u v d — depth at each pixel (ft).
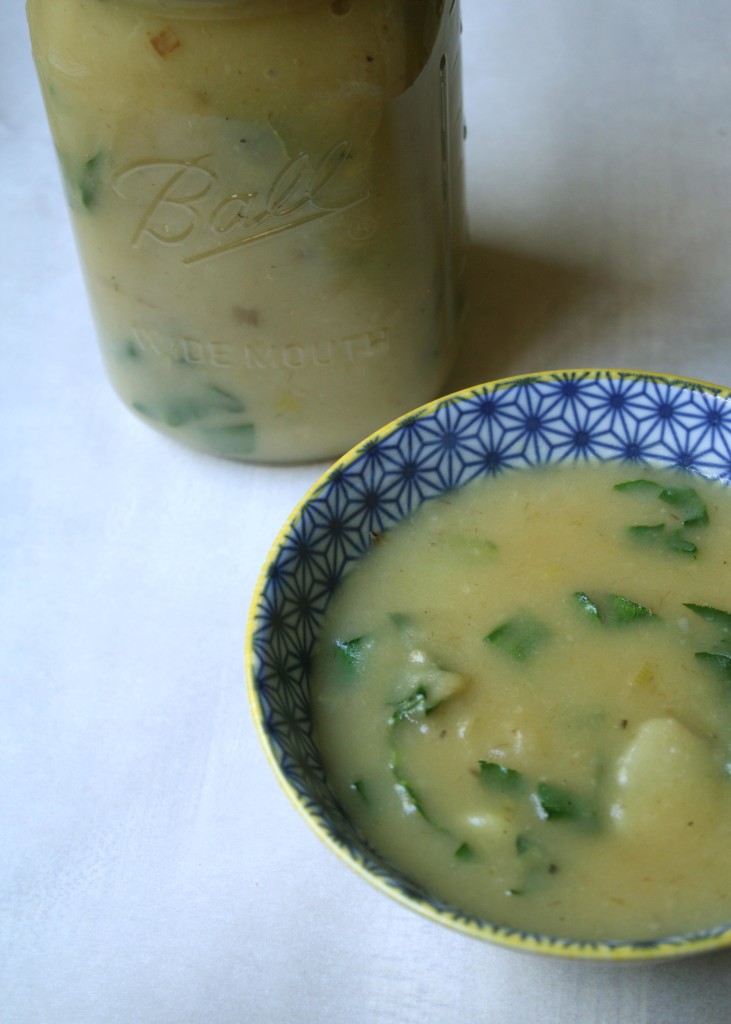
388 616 1.13
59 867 1.14
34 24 1.12
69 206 1.21
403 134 1.14
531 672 1.09
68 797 1.18
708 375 1.36
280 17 1.06
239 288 1.17
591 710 1.07
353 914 1.10
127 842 1.15
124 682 1.23
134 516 1.32
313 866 1.13
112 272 1.20
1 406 1.41
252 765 1.18
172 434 1.31
